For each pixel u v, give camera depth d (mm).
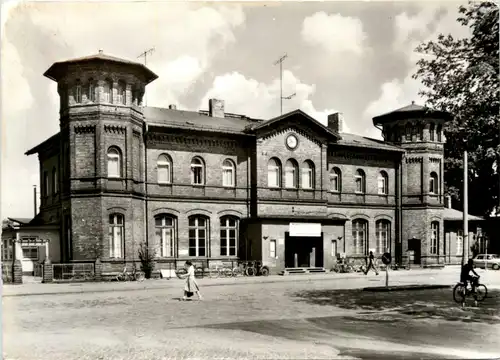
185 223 34500
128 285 27562
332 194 40312
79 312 18156
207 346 12625
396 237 43031
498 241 48875
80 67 30281
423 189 42750
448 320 16406
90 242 30000
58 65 30141
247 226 36188
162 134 33938
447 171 48906
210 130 34781
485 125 19281
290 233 36062
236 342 13078
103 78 30469
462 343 13070
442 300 21328
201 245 35281
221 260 35469
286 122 37375
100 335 13984
